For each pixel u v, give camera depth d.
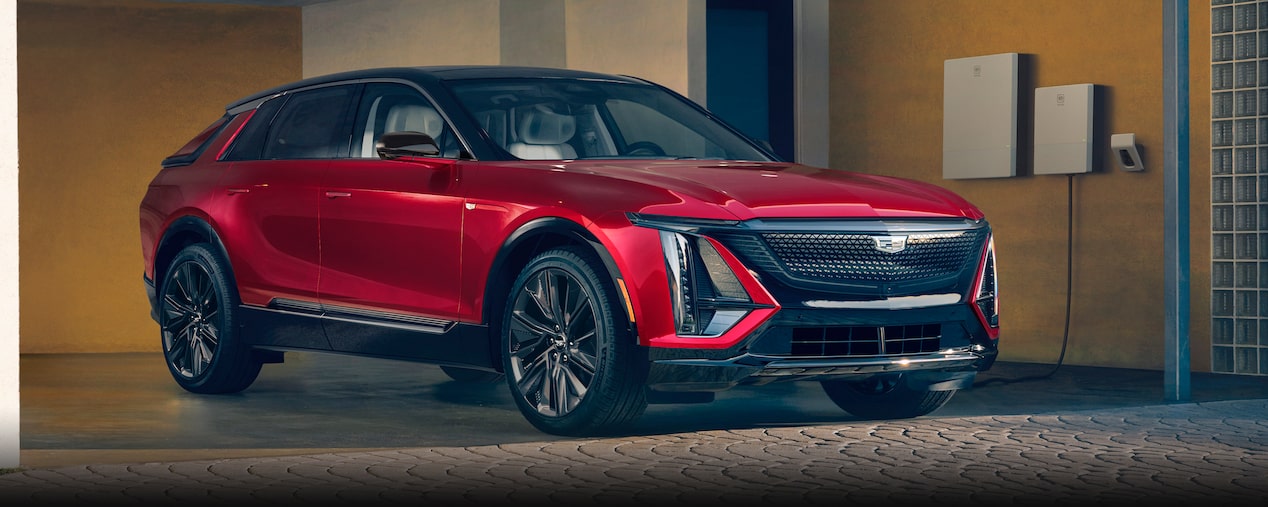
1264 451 5.84
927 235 6.56
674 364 6.14
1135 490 5.01
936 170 10.73
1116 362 9.89
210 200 8.23
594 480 5.21
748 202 6.28
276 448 6.30
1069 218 10.06
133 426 7.09
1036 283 10.30
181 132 12.27
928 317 6.57
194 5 12.27
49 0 12.03
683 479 5.23
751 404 7.94
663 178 6.49
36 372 10.20
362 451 5.91
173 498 4.88
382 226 7.20
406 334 7.11
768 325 6.19
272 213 7.80
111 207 12.20
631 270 6.18
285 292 7.75
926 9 10.77
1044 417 6.84
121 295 12.25
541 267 6.53
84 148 12.12
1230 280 9.41
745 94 11.43
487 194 6.76
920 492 4.99
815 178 6.76
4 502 4.82
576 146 7.54
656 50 10.88
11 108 5.35
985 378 9.30
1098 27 9.90
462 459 5.66
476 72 7.69
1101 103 9.89
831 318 6.30
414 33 11.96
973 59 10.37
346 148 7.69
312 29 12.44
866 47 11.11
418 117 7.68
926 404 7.27
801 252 6.28
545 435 6.68
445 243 6.91
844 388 7.48
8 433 5.44
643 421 7.21
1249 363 9.36
